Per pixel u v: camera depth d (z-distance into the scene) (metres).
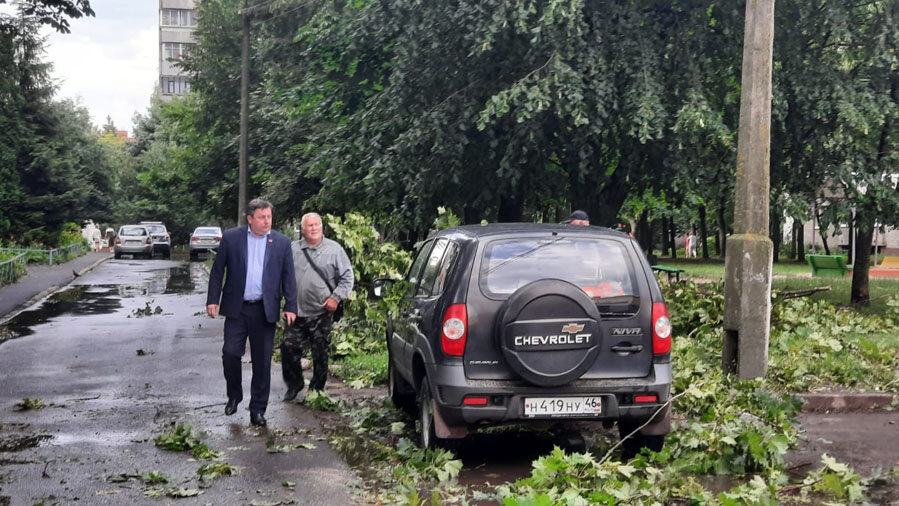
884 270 31.75
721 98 17.64
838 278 29.31
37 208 46.19
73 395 9.78
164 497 5.83
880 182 16.98
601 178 18.41
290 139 34.66
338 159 21.98
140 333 15.94
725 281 9.44
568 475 5.64
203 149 44.19
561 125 17.25
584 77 16.02
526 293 6.25
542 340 6.23
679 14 17.27
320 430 8.04
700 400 8.20
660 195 19.39
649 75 16.11
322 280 9.46
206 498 5.80
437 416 6.51
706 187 16.97
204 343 14.49
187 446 7.23
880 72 17.23
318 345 9.55
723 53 17.16
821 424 8.10
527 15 15.66
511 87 16.66
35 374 11.28
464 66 18.20
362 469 6.60
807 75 16.73
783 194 17.12
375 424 8.23
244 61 30.75
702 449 6.55
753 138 9.30
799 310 13.85
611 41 16.53
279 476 6.37
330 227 14.40
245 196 30.48
